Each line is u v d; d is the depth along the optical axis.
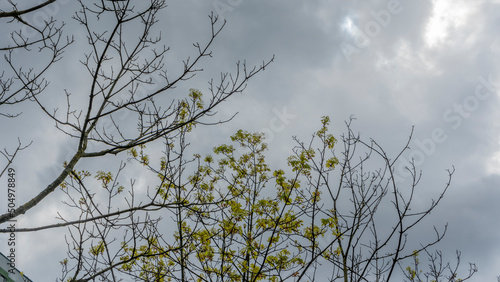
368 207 5.40
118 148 3.88
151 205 4.13
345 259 5.30
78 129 3.86
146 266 5.62
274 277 5.57
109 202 4.55
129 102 3.94
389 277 4.59
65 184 4.56
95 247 5.07
